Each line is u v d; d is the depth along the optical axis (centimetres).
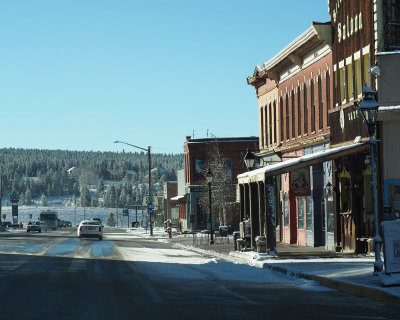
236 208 8062
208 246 4422
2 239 6038
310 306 1433
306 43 3691
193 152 8444
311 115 3788
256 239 3109
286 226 4309
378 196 2714
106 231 11600
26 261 2942
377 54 2666
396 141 2686
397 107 2620
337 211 3228
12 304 1449
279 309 1381
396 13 2747
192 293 1678
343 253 3006
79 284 1903
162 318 1240
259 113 5044
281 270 2269
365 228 2953
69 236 7356
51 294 1647
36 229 10019
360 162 2947
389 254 1780
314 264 2420
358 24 2952
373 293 1592
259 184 3203
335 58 3269
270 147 4744
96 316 1262
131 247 4509
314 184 3744
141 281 2003
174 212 11488
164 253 3781
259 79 4941
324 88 3541
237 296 1616
